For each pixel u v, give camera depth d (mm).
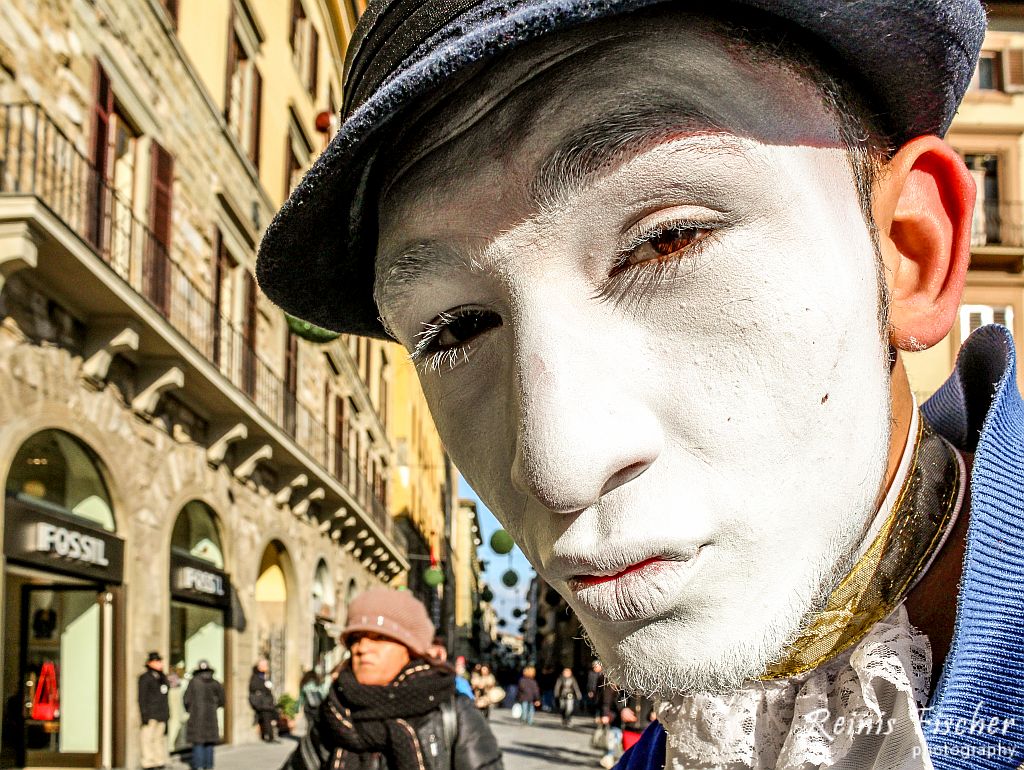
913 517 777
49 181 8133
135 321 9430
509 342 766
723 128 666
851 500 692
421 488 40312
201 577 12523
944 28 698
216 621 13820
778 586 669
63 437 8953
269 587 17359
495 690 7797
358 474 23500
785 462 664
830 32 690
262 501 15680
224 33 13867
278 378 15828
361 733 2873
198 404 12312
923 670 730
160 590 10969
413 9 720
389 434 31875
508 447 774
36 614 9859
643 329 676
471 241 719
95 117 9172
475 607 61969
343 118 838
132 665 10109
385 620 2900
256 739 14664
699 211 668
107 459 9609
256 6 15383
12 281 7730
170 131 11352
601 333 679
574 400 654
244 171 14508
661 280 672
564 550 662
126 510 10055
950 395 991
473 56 641
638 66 674
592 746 13875
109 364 9586
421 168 750
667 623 666
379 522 26359
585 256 688
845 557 706
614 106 673
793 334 663
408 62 708
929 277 772
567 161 680
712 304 663
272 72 16391
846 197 715
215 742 10852
